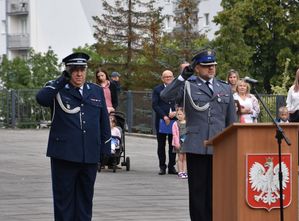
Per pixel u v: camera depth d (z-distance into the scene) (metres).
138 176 19.36
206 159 11.30
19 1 73.69
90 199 11.32
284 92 33.06
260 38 45.09
